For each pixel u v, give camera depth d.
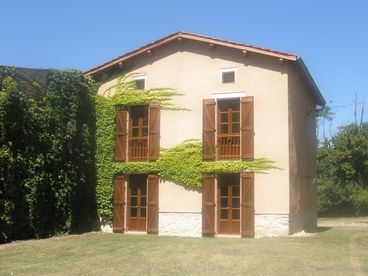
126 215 18.97
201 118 18.28
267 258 11.84
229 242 15.02
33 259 12.02
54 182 17.36
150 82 19.11
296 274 9.91
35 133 16.67
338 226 23.92
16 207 15.83
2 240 15.27
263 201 17.09
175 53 18.95
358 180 35.81
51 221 17.27
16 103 15.90
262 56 17.75
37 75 17.66
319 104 23.03
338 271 10.17
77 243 14.95
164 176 18.42
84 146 18.72
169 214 18.22
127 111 19.33
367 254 12.43
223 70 18.19
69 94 18.17
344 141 36.09
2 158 15.23
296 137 18.45
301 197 19.05
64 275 10.02
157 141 18.62
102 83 19.81
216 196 17.73
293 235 17.03
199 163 17.97
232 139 17.86
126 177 19.11
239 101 18.05
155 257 12.12
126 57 19.30
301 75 18.94
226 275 9.88
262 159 17.27
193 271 10.31
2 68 16.27
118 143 19.25
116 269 10.60
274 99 17.42
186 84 18.62
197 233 17.80
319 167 37.62
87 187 18.84
